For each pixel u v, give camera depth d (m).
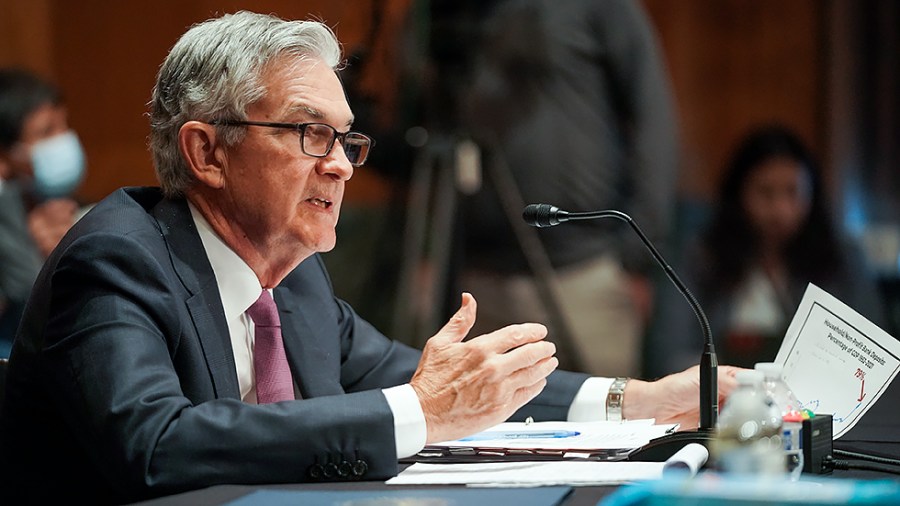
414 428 5.12
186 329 5.59
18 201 11.96
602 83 12.06
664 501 3.28
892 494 3.10
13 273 11.77
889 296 12.97
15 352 5.80
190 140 5.89
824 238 12.38
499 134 12.09
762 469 4.36
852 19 18.47
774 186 12.33
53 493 5.67
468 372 5.25
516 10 11.96
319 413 5.07
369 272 13.44
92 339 5.26
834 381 5.81
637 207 12.16
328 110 5.90
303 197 5.92
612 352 12.32
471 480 4.84
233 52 5.85
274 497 4.52
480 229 12.27
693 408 6.54
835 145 18.56
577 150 11.99
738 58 18.77
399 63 12.02
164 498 4.60
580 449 5.36
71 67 16.89
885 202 18.42
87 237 5.56
